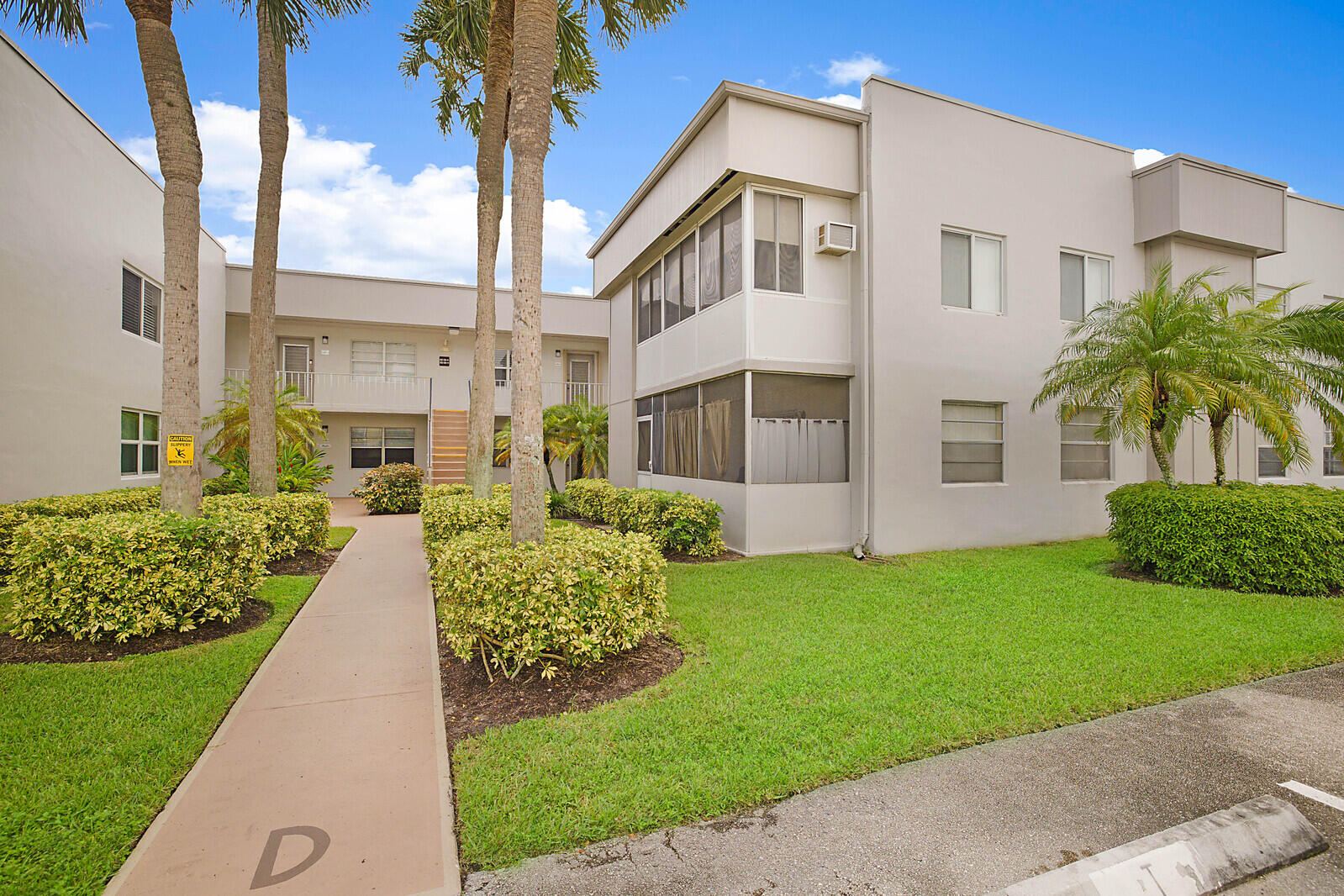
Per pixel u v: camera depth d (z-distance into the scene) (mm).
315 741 3775
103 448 11297
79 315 10547
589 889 2488
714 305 10359
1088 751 3588
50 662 4926
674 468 12180
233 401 16156
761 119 9227
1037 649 5180
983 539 10430
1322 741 3711
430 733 3902
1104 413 9516
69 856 2658
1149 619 6031
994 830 2857
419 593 7527
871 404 9641
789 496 9719
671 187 11250
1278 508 7156
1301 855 2781
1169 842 2732
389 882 2537
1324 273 14617
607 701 4203
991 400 10508
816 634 5582
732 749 3527
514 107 5562
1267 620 6020
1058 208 11172
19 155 9047
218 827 2898
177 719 3945
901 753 3506
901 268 9883
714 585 7438
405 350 21000
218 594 5715
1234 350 7848
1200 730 3855
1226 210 11773
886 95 9828
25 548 5246
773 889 2484
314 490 15312
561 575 4457
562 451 16953
